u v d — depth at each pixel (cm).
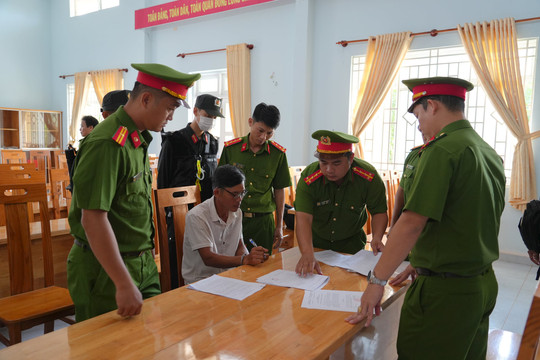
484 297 114
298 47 537
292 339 100
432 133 118
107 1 794
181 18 655
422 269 117
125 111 127
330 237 196
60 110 905
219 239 191
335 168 165
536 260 180
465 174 106
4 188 180
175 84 124
